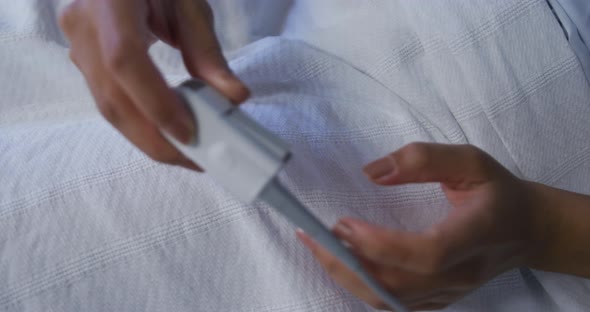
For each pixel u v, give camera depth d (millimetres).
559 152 523
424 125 527
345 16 550
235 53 578
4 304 446
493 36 516
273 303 459
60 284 449
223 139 384
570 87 518
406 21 530
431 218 492
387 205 490
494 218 448
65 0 562
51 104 559
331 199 473
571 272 502
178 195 458
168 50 574
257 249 459
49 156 471
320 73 547
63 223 453
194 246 457
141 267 454
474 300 501
